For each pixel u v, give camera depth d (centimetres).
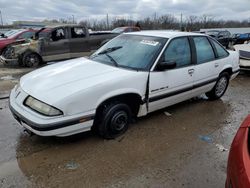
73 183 302
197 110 539
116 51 464
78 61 461
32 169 324
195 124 470
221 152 379
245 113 537
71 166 331
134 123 459
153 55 428
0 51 1148
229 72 604
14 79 784
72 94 335
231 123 483
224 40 2148
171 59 448
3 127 431
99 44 1170
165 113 513
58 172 320
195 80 500
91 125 359
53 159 345
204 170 335
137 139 404
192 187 304
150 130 436
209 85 548
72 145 379
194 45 498
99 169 328
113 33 1230
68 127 337
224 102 599
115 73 392
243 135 233
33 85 369
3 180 303
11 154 354
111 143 389
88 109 349
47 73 401
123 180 310
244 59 867
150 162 347
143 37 475
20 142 385
